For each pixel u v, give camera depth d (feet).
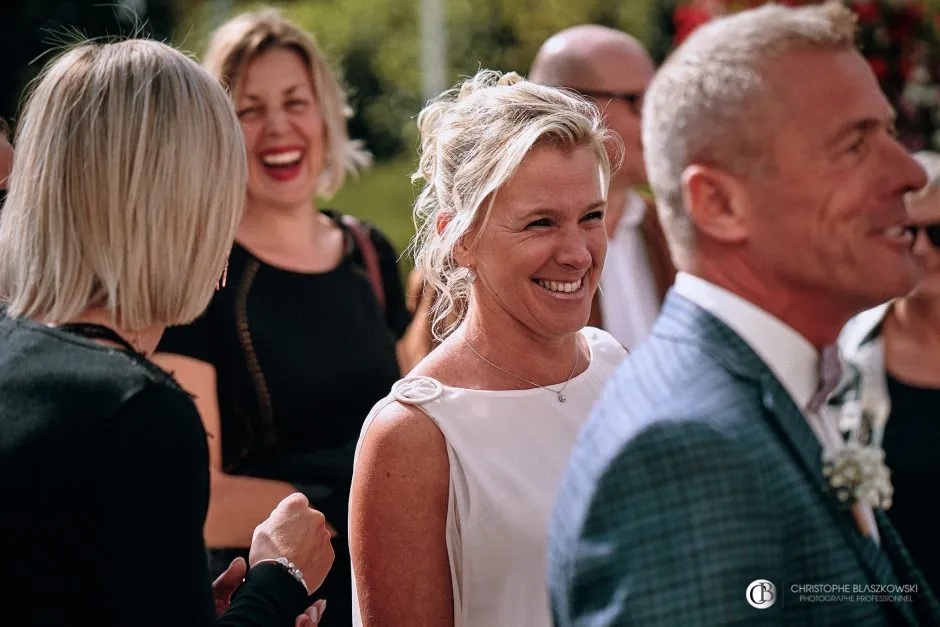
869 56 28.27
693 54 8.35
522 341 12.45
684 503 7.67
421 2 83.76
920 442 16.11
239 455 16.46
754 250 8.23
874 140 8.04
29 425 8.29
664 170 8.52
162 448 8.29
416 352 18.12
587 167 12.12
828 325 8.50
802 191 7.96
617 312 20.02
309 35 19.02
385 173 75.82
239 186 9.65
